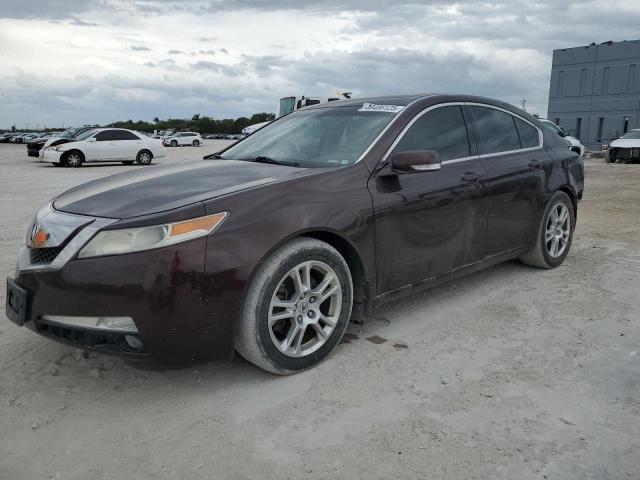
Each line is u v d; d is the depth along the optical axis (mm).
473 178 4113
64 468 2395
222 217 2855
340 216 3238
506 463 2377
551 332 3758
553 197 5035
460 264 4137
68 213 3037
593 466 2354
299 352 3182
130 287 2674
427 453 2451
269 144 4195
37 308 2857
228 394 2988
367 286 3461
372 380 3111
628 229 7324
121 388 3062
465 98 4418
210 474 2344
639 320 3971
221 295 2812
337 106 4348
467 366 3268
